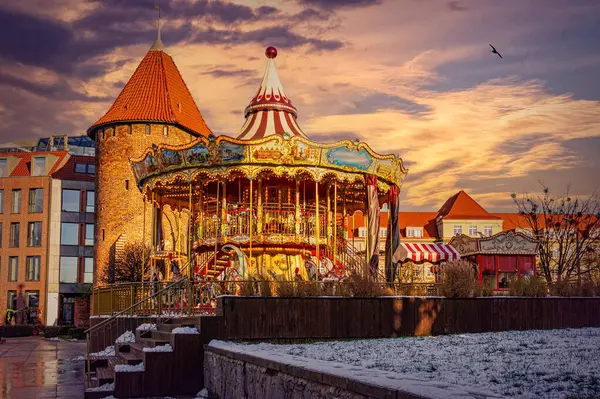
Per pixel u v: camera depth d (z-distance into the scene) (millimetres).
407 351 14875
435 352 14516
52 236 80625
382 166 28562
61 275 80625
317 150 26828
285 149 26594
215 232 28344
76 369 26375
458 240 43219
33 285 80062
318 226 27547
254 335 18812
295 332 19453
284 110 30453
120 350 21547
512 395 8539
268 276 21766
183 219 57062
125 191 65312
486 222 89625
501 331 22359
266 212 28109
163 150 27859
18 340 56625
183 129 67938
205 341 18000
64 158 85312
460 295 22484
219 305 18484
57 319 79438
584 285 26719
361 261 27406
